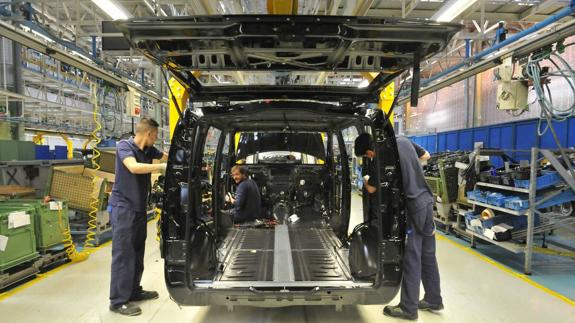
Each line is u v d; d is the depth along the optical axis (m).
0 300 3.28
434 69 11.54
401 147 2.83
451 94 11.09
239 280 2.72
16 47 6.70
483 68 5.27
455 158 6.29
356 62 2.29
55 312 3.05
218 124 3.34
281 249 3.58
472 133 9.20
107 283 3.71
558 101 6.96
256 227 4.58
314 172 5.12
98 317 2.96
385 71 2.38
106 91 6.79
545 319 2.98
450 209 6.19
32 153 6.24
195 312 3.06
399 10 6.46
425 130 12.70
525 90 4.73
